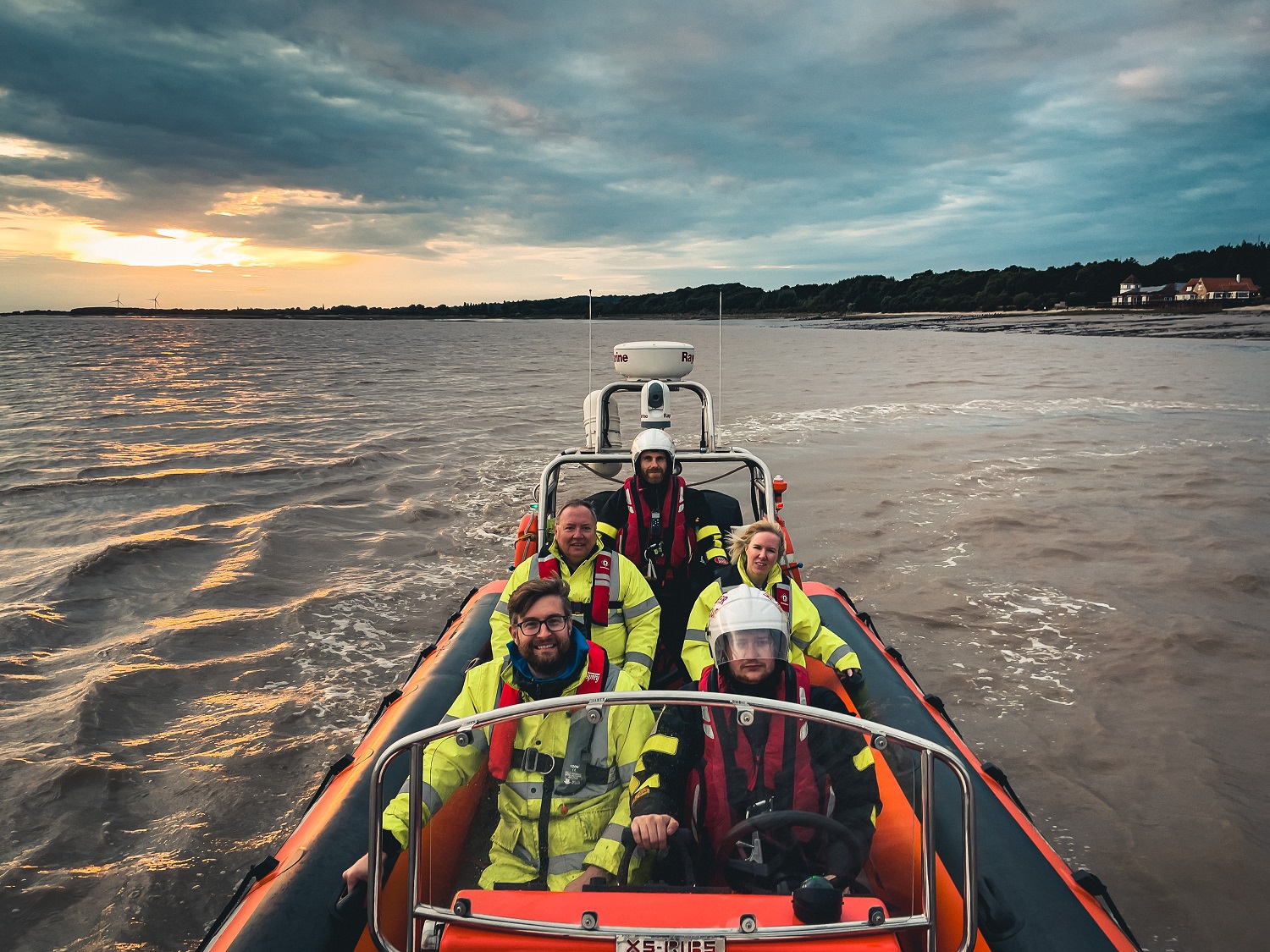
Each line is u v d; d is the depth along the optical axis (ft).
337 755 13.16
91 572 21.33
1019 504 27.30
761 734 5.81
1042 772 12.44
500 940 5.25
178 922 9.78
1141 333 159.22
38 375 90.27
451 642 11.57
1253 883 10.07
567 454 12.79
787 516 26.22
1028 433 41.98
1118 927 6.57
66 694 14.97
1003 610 18.49
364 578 21.24
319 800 7.96
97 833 11.26
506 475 33.68
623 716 5.85
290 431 46.42
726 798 5.81
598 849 5.77
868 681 10.34
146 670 15.79
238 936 5.95
